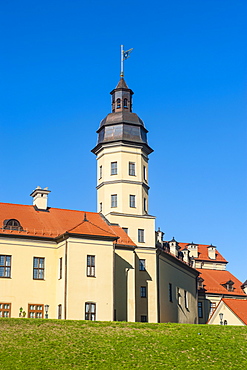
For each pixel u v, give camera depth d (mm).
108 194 74375
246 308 78875
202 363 44875
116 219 72562
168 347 47625
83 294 59625
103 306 60094
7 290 60500
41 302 61469
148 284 71875
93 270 60844
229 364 45250
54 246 63688
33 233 63312
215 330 54438
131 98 78875
